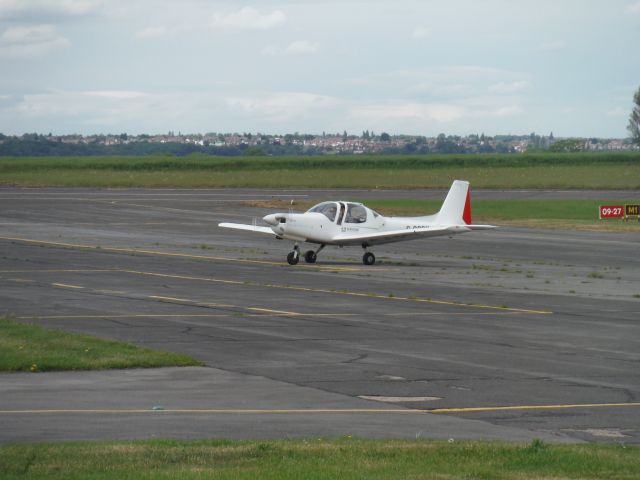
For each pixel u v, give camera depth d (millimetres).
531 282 76000
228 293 64125
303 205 167250
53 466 22953
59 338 44031
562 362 42562
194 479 21938
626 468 23875
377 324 52438
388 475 22719
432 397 34594
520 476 22922
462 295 66625
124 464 23266
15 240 101688
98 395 33500
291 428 29141
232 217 140875
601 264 92562
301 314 55375
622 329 52906
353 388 35844
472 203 181000
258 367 39594
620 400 34781
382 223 87625
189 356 41344
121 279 70688
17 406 31375
